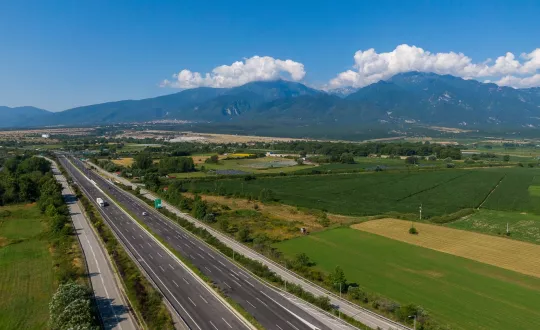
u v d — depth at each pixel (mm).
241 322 77062
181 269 104688
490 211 169500
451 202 186250
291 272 101375
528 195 197875
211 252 118125
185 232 140375
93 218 155625
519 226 144250
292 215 165250
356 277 96812
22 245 123125
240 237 128625
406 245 121188
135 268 103688
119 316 79250
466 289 88812
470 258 109062
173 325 75375
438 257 110062
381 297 84250
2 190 187500
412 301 83062
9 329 72938
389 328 72875
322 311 81250
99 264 107875
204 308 82750
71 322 68062
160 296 86750
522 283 91812
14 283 93750
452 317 75750
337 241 126188
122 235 135875
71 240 127938
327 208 177750
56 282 94438
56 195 177125
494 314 76875
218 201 194500
